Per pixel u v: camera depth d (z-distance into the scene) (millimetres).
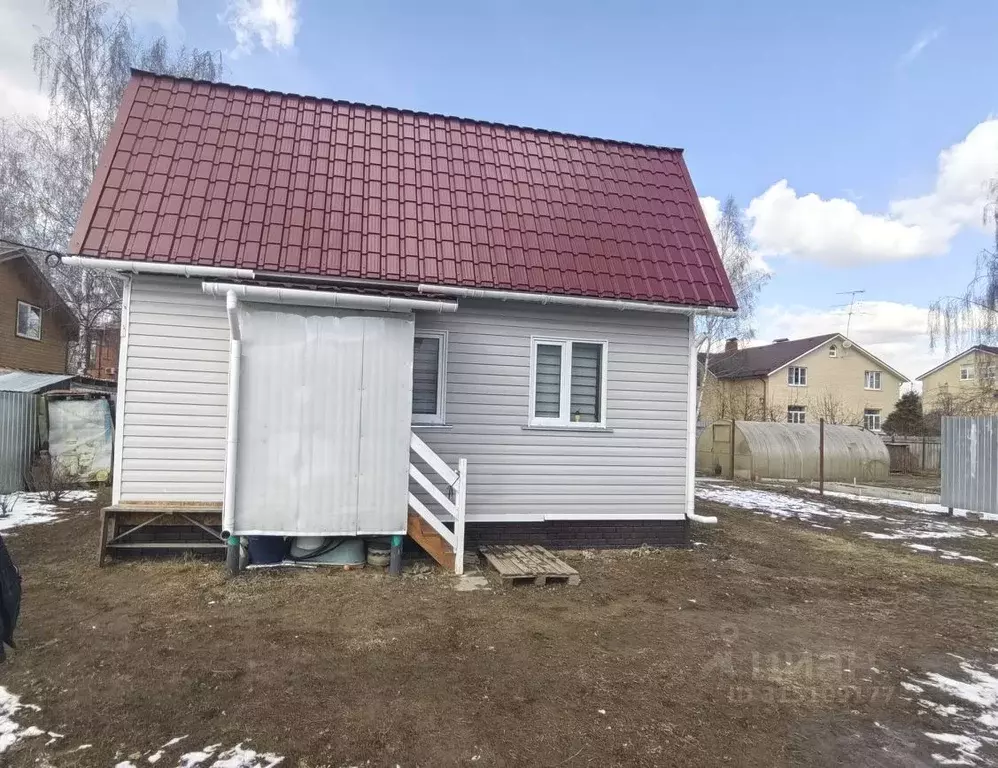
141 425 6660
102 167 7016
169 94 8070
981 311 23422
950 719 3971
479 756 3338
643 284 7992
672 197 9461
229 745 3357
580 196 8953
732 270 28969
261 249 6758
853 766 3393
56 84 19688
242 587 5910
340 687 4051
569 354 7984
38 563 6652
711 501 13906
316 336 6277
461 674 4316
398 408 6465
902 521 11852
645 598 6262
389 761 3266
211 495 6809
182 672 4184
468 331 7594
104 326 25266
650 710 3924
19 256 20031
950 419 12664
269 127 8203
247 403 6141
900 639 5430
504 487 7684
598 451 7996
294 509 6230
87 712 3652
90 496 11430
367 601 5719
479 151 9102
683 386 8312
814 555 8594
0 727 3473
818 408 37000
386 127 8953
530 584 6465
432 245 7512
